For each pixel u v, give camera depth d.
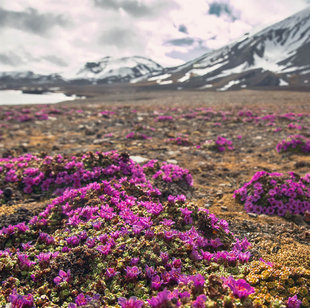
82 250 0.49
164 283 0.42
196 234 0.53
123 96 7.67
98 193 0.68
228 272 0.46
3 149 1.30
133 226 0.53
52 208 0.65
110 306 0.39
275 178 0.78
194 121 2.20
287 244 0.56
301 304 0.40
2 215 0.65
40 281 0.44
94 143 1.46
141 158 1.09
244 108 3.12
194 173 1.00
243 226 0.64
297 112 2.67
